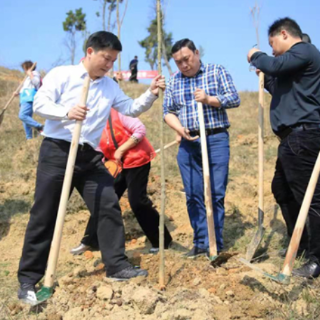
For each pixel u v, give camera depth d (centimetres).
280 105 386
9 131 992
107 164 464
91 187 380
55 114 354
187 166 449
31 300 361
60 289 379
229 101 427
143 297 341
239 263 410
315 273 378
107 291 355
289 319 321
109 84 390
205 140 417
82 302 356
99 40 359
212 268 399
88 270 423
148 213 470
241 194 611
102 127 382
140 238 525
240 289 357
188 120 441
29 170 732
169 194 626
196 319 323
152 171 721
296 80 374
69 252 493
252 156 777
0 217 583
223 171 438
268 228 509
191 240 510
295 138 374
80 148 371
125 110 396
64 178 351
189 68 436
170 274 394
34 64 891
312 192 343
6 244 533
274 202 576
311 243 382
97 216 381
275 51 400
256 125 1023
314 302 346
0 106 1250
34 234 370
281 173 427
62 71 370
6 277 440
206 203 415
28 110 899
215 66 441
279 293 353
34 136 982
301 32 397
